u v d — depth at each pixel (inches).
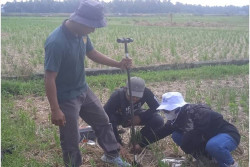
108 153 108.4
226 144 99.9
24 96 184.5
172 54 319.3
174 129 108.9
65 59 92.7
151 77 223.1
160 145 124.0
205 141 105.7
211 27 822.5
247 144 126.4
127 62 109.2
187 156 115.6
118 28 681.6
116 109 118.4
